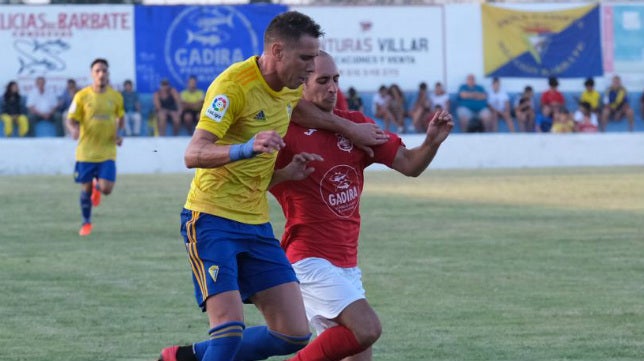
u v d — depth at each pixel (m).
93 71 23.20
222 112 8.48
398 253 19.16
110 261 18.11
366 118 10.09
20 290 15.20
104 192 23.11
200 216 8.78
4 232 22.50
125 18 49.34
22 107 46.69
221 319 8.50
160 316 13.30
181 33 49.72
